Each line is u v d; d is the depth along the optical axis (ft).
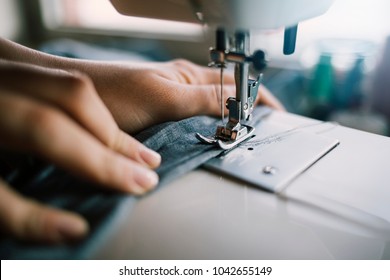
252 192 1.49
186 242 1.25
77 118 1.26
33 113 1.07
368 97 4.69
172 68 2.26
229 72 2.56
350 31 4.88
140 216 1.35
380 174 1.61
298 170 1.60
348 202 1.42
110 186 1.27
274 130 1.99
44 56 1.91
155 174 1.42
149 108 1.84
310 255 1.22
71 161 1.15
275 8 1.34
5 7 7.72
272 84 5.23
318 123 2.13
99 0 7.36
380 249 1.24
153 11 1.75
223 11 1.36
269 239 1.27
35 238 1.07
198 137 1.72
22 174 1.42
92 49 6.38
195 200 1.43
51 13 8.14
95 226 1.16
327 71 4.70
